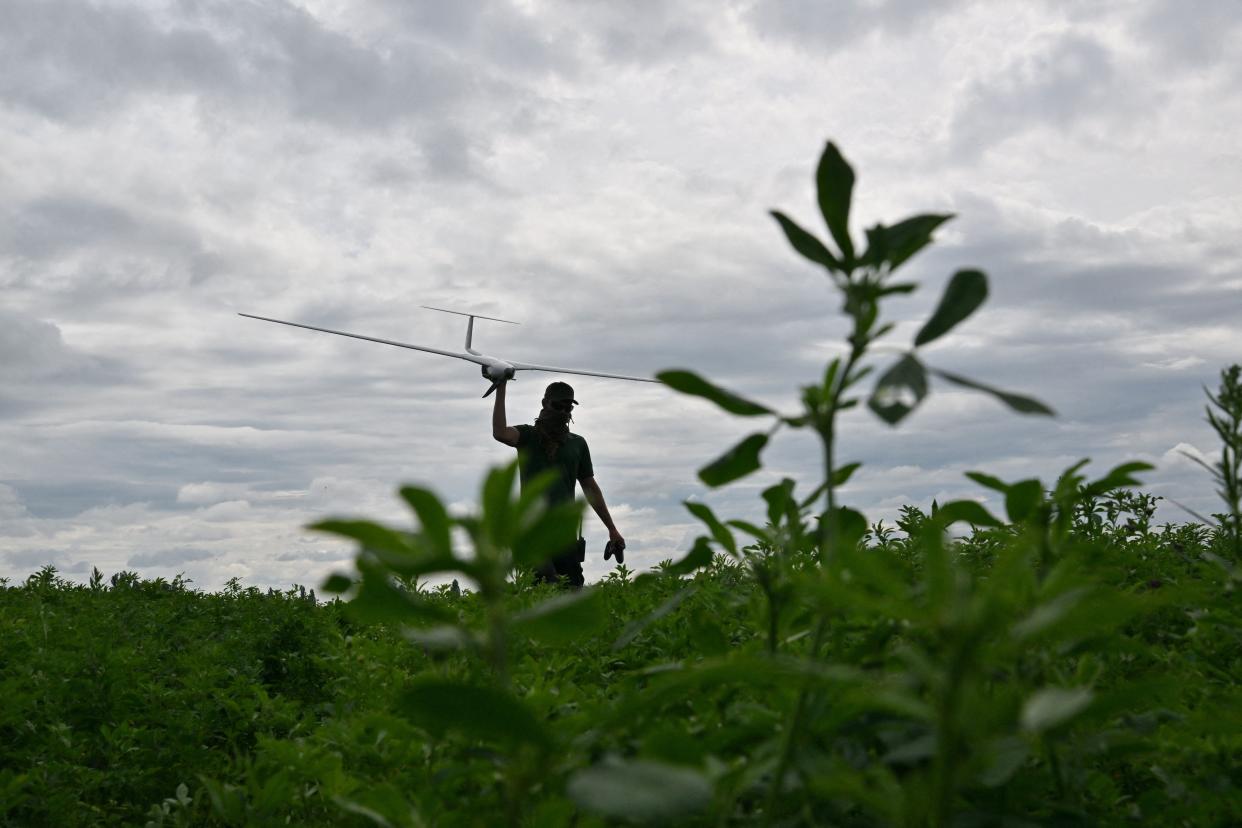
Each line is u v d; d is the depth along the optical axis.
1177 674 2.11
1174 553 3.60
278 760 2.17
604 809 0.88
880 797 0.98
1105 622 1.00
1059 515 1.70
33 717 4.19
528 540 1.04
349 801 1.64
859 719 1.34
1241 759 1.72
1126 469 1.72
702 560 1.78
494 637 1.07
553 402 9.59
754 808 1.38
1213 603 2.05
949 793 0.92
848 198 1.17
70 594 7.57
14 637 5.33
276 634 5.41
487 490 1.04
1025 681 1.38
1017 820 1.18
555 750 1.10
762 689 1.59
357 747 2.16
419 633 1.12
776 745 1.24
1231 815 1.52
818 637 1.22
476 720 1.08
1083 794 1.65
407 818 1.50
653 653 3.17
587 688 2.42
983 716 0.95
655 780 0.92
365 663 3.19
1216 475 1.79
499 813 1.44
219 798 1.99
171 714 4.10
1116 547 3.54
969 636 0.93
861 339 1.18
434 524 1.04
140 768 3.84
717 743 1.38
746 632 2.65
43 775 3.63
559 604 1.08
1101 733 1.46
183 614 7.01
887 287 1.18
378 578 1.11
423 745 2.04
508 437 9.59
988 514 1.68
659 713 1.59
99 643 4.94
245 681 4.34
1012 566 0.96
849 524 1.59
